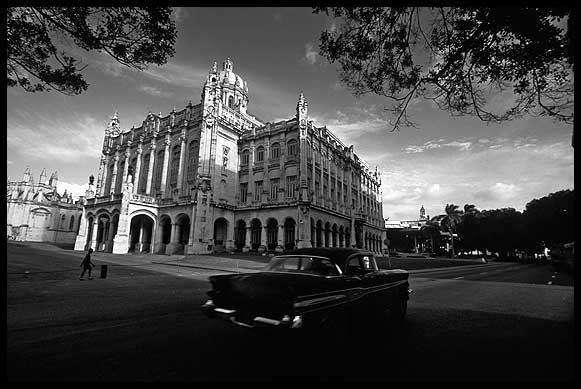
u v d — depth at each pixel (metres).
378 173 61.66
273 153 37.81
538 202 48.28
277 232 34.28
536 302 9.50
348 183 46.50
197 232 32.53
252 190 37.78
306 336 4.83
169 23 6.91
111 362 4.10
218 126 37.59
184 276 16.73
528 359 4.34
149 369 3.86
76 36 6.73
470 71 7.02
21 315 6.86
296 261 5.54
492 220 58.94
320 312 4.31
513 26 5.91
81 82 7.55
